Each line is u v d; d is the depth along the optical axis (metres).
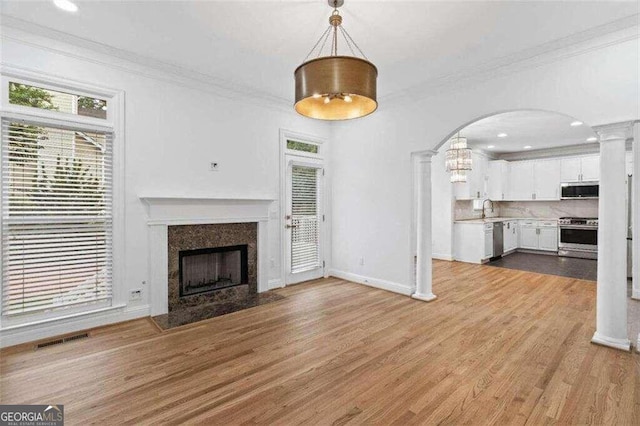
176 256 3.50
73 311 2.91
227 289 3.91
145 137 3.27
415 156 4.10
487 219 7.31
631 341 2.67
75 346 2.62
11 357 2.42
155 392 1.99
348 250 4.91
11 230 2.59
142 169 3.26
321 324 3.12
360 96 1.93
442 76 3.55
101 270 3.03
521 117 5.01
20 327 2.63
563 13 2.36
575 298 3.99
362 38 2.74
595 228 6.66
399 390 2.02
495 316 3.35
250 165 4.13
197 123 3.64
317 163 4.94
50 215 2.76
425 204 3.96
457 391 2.01
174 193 3.48
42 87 2.73
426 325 3.11
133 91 3.18
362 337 2.82
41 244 2.72
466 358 2.44
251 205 4.11
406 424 1.71
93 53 2.93
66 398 1.92
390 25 2.54
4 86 2.56
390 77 3.59
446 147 6.76
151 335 2.85
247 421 1.73
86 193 2.93
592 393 1.97
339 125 5.00
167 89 3.41
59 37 2.73
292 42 2.85
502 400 1.91
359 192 4.73
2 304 2.56
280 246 4.47
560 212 7.64
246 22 2.53
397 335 2.87
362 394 1.98
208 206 3.70
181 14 2.43
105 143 3.05
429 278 3.94
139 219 3.26
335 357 2.45
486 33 2.66
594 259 6.67
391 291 4.30
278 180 4.45
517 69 3.07
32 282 2.67
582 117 2.71
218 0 2.24
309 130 4.81
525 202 8.21
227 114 3.90
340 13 2.37
